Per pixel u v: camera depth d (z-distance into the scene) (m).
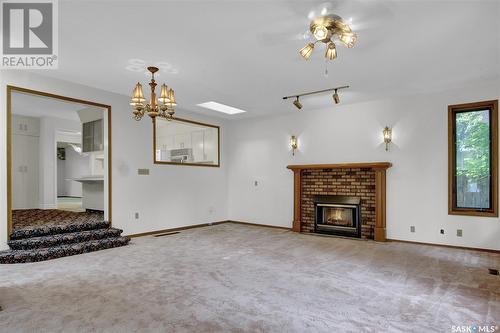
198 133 10.19
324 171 6.41
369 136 5.91
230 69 4.22
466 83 4.80
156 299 2.84
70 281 3.32
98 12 2.76
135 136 5.91
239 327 2.31
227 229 6.88
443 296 2.94
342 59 3.85
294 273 3.65
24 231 4.42
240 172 7.85
